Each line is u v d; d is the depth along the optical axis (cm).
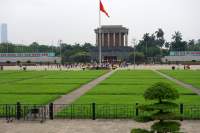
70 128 2820
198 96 4675
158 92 1758
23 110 3378
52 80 7581
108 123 2986
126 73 10331
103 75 9425
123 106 3709
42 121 3047
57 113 3344
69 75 9369
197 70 12106
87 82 7044
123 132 2673
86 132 2688
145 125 2888
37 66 18125
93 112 3152
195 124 2919
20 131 2734
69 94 5012
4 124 2981
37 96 4738
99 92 5194
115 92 5181
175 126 1767
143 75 9219
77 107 3694
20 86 6181
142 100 4284
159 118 1750
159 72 10781
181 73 10031
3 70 12862
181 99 4350
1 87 5997
